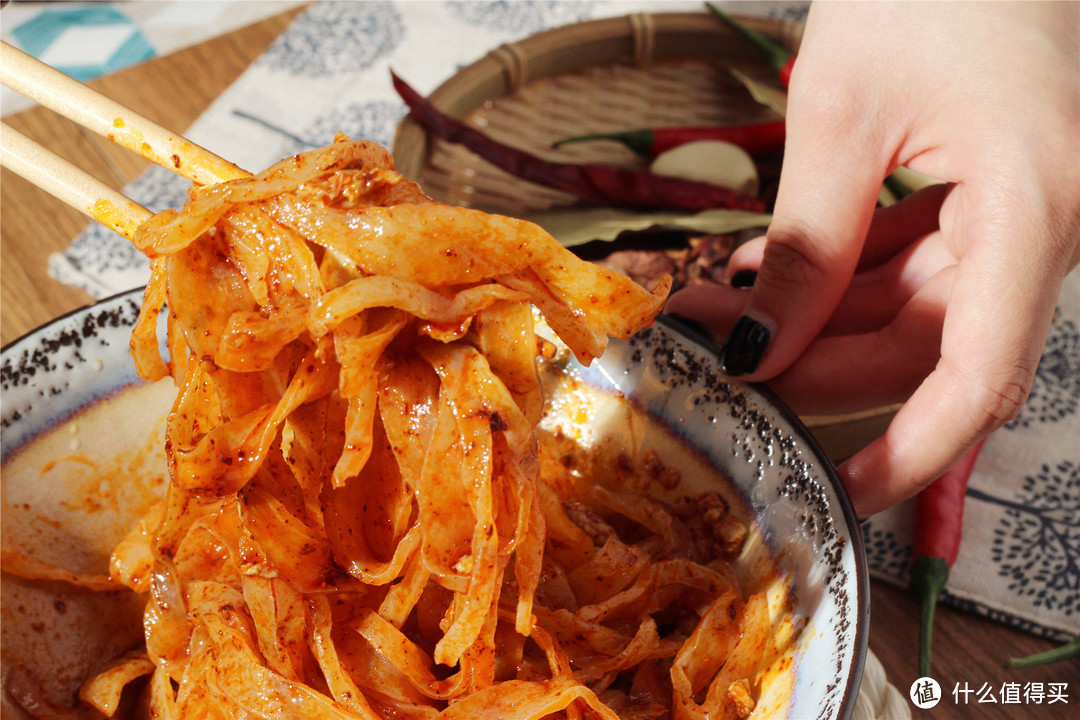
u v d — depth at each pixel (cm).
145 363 32
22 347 33
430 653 33
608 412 35
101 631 34
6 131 31
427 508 29
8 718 32
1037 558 38
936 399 34
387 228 27
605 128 45
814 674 29
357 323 27
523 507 28
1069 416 41
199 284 29
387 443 31
